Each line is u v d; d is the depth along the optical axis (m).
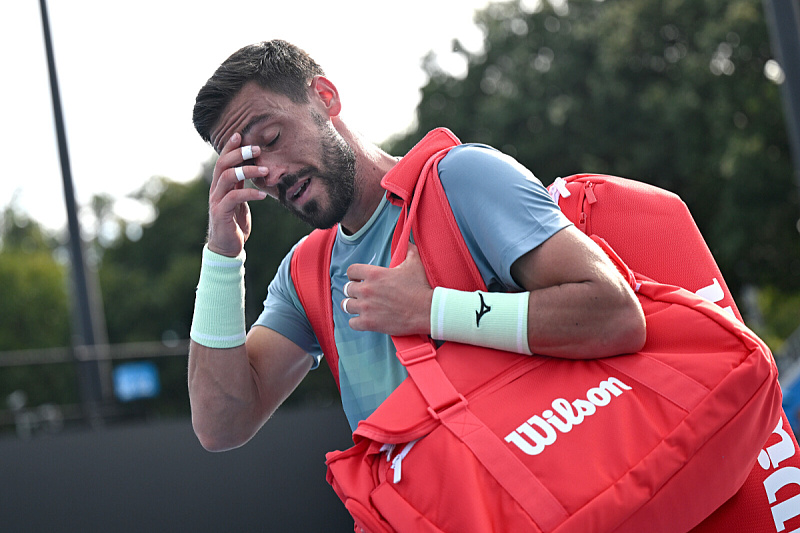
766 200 58.12
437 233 5.28
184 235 110.38
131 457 16.31
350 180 5.62
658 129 62.66
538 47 71.94
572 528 4.26
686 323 4.88
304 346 6.59
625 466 4.45
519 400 4.69
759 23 58.22
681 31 63.94
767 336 67.88
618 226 5.65
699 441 4.49
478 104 74.44
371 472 4.66
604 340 4.73
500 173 5.11
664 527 4.48
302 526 16.73
